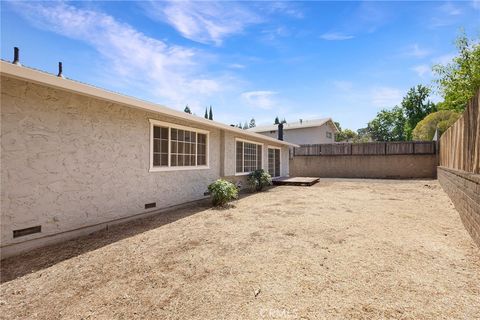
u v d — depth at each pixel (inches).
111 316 85.0
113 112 207.0
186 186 297.0
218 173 366.9
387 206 275.0
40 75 135.1
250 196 364.2
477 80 579.2
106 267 125.0
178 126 283.9
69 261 133.1
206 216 235.9
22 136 147.1
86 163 184.5
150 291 101.2
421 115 1359.5
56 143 165.2
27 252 146.9
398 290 97.8
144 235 178.5
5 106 139.4
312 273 114.3
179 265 126.1
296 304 89.7
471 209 163.8
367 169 697.0
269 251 143.4
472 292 95.2
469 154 182.9
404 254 135.1
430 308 85.3
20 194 146.1
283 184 518.3
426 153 629.6
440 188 420.5
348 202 303.6
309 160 773.9
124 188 216.4
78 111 179.3
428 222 203.6
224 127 341.1
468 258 128.1
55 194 164.2
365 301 90.5
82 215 181.0
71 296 98.6
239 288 102.2
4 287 106.3
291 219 219.5
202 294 98.0
